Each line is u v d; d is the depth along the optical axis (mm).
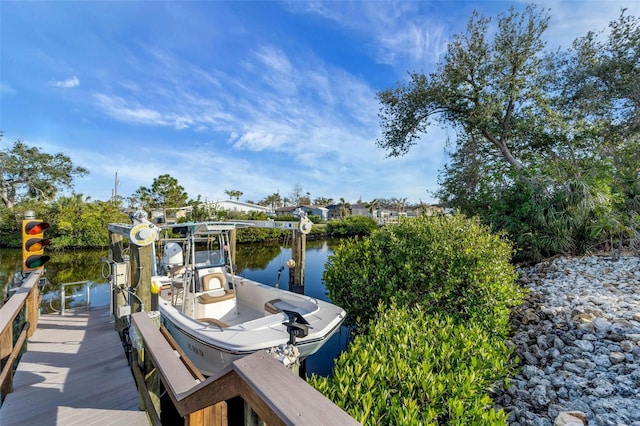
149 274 3508
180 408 1236
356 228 28641
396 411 1746
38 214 19922
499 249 4320
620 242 5656
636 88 8086
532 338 3668
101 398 2703
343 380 1947
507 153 8961
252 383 782
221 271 5141
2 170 24375
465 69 8797
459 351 2494
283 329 3402
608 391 2594
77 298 8500
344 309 4332
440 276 3912
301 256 6211
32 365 3285
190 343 3609
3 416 2432
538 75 8875
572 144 8789
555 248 6195
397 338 2480
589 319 3598
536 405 2701
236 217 23078
